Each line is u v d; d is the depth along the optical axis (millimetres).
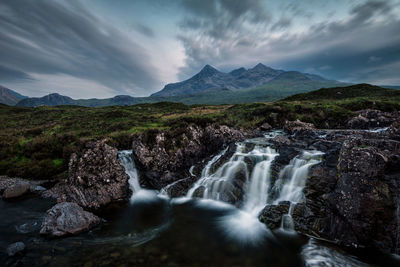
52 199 14234
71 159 15758
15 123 39938
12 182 16703
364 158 8797
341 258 7809
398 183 8086
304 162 13625
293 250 8539
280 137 21453
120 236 9805
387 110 33844
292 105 38219
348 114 30734
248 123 33156
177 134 21391
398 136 13305
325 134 20969
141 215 12469
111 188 14836
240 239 9562
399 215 7684
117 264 7590
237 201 13203
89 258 7918
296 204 10906
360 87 67250
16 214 11875
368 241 8070
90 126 31703
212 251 8594
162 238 9680
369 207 8031
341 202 8938
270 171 14266
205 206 13461
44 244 8773
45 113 52750
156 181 17344
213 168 17266
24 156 20500
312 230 9430
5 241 8984
